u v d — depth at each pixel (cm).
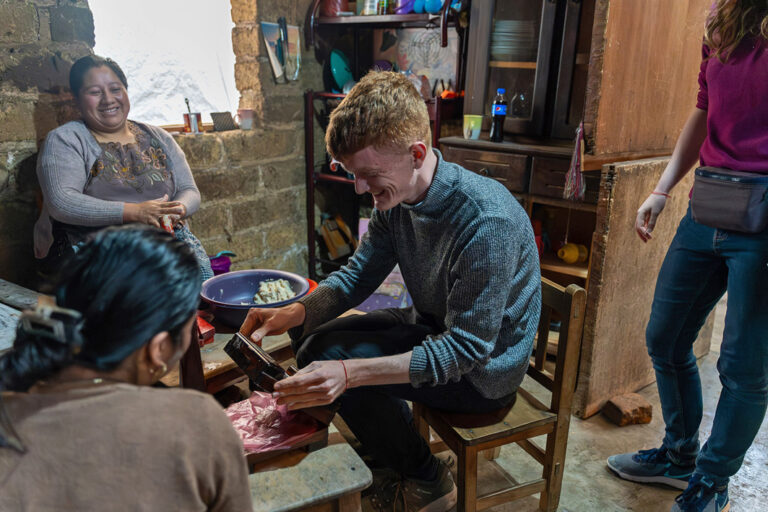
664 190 180
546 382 159
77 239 218
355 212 392
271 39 307
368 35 358
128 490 63
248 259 330
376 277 165
